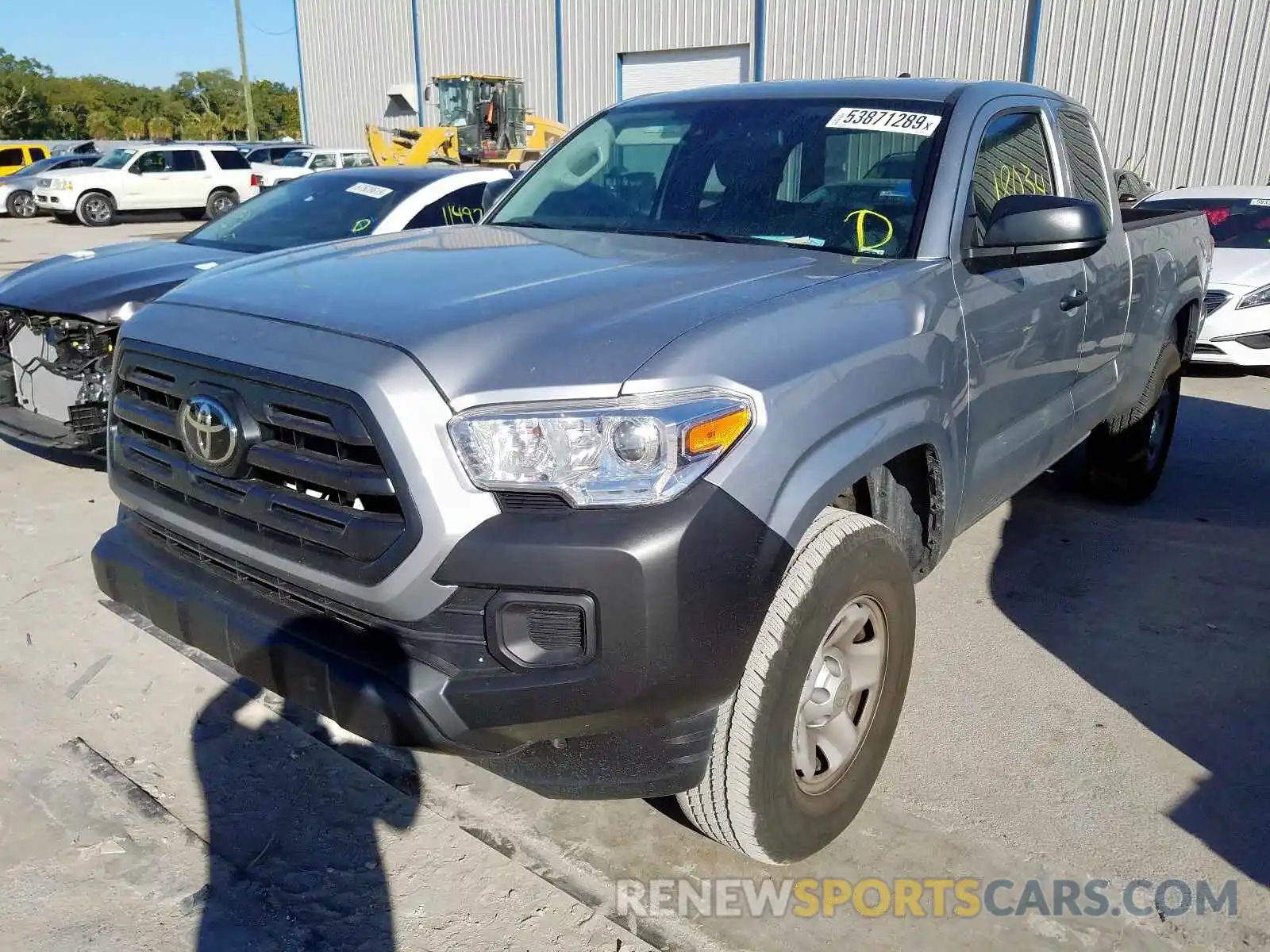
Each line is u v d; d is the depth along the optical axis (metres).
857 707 2.67
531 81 25.31
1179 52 16.05
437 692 2.03
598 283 2.45
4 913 2.36
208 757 2.98
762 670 2.21
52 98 89.75
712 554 2.00
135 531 2.74
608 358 2.05
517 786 2.88
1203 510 5.33
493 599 1.98
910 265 2.82
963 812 2.81
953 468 2.86
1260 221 9.20
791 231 3.12
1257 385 8.45
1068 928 2.39
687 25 21.83
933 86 3.47
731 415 2.05
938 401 2.70
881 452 2.42
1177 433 6.87
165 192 22.55
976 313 2.92
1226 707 3.38
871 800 2.86
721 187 3.36
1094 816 2.80
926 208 2.97
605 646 1.95
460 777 2.93
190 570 2.54
